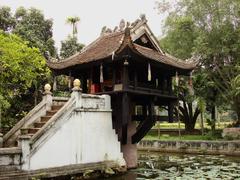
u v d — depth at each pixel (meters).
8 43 15.49
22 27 25.75
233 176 16.66
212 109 39.09
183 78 35.03
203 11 32.09
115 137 17.36
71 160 14.91
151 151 33.78
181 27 33.31
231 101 34.78
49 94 16.84
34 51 16.67
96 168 15.98
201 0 32.03
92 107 16.25
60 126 14.57
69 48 29.62
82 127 15.62
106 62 16.73
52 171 14.02
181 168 19.78
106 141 16.81
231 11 31.25
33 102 23.64
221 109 42.03
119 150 17.50
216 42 32.16
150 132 44.38
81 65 17.89
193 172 18.09
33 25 27.41
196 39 31.92
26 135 13.38
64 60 19.58
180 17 34.16
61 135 14.59
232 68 33.03
